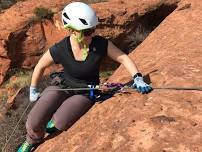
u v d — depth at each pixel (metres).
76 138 2.51
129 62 2.62
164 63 3.11
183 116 2.26
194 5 5.02
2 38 8.98
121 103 2.59
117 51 2.64
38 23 9.22
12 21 9.32
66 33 9.03
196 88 2.51
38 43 9.16
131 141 2.15
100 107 2.68
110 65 8.40
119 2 9.13
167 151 2.00
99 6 8.99
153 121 2.24
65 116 2.67
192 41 3.65
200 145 2.01
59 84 2.76
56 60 2.70
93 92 2.72
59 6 9.53
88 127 2.55
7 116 7.18
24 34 9.13
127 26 8.84
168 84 2.67
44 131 2.78
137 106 2.45
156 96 2.50
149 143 2.09
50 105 2.71
